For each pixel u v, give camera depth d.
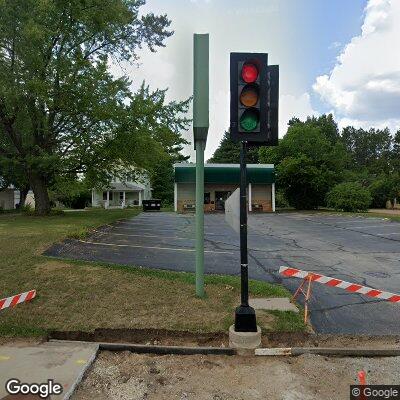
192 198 34.88
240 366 4.17
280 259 9.85
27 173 20.67
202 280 6.19
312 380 3.87
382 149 97.06
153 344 4.73
